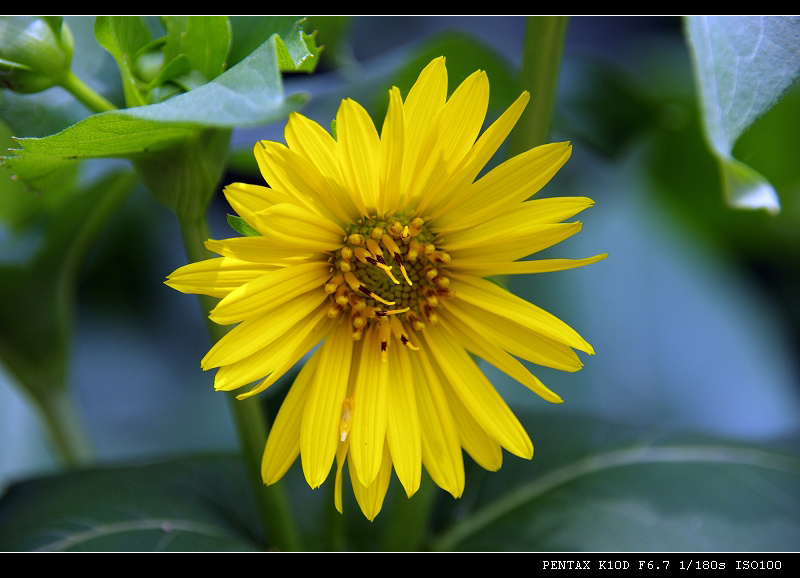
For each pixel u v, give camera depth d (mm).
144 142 407
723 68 409
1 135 470
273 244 409
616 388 633
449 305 424
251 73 384
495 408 417
